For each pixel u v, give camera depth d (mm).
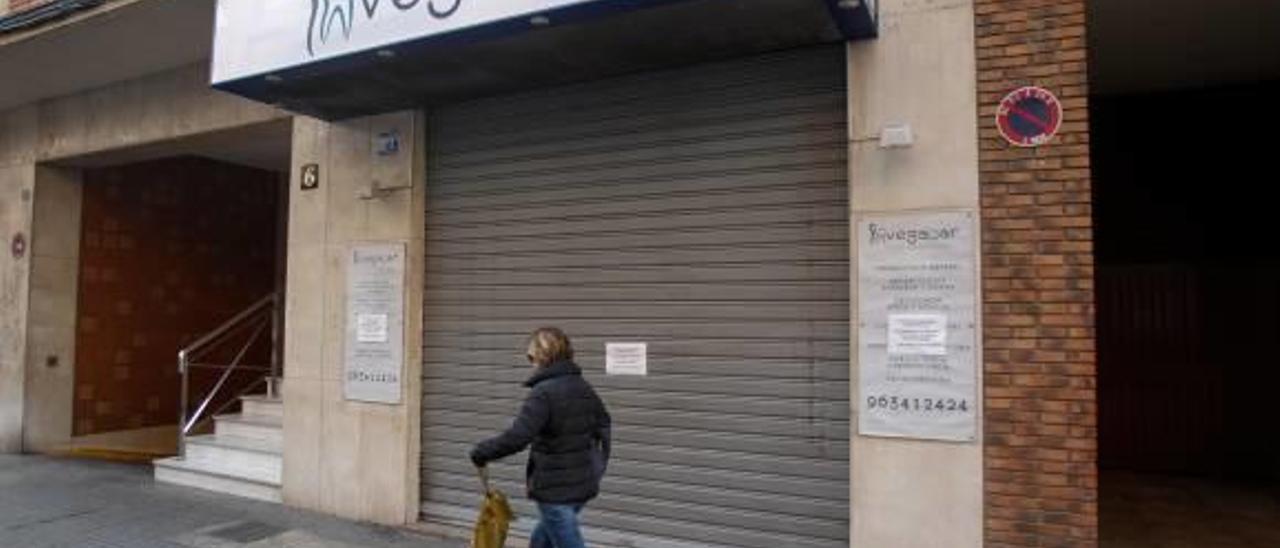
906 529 5375
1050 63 5172
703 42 5887
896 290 5461
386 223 7645
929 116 5445
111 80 10008
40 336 10938
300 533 7145
